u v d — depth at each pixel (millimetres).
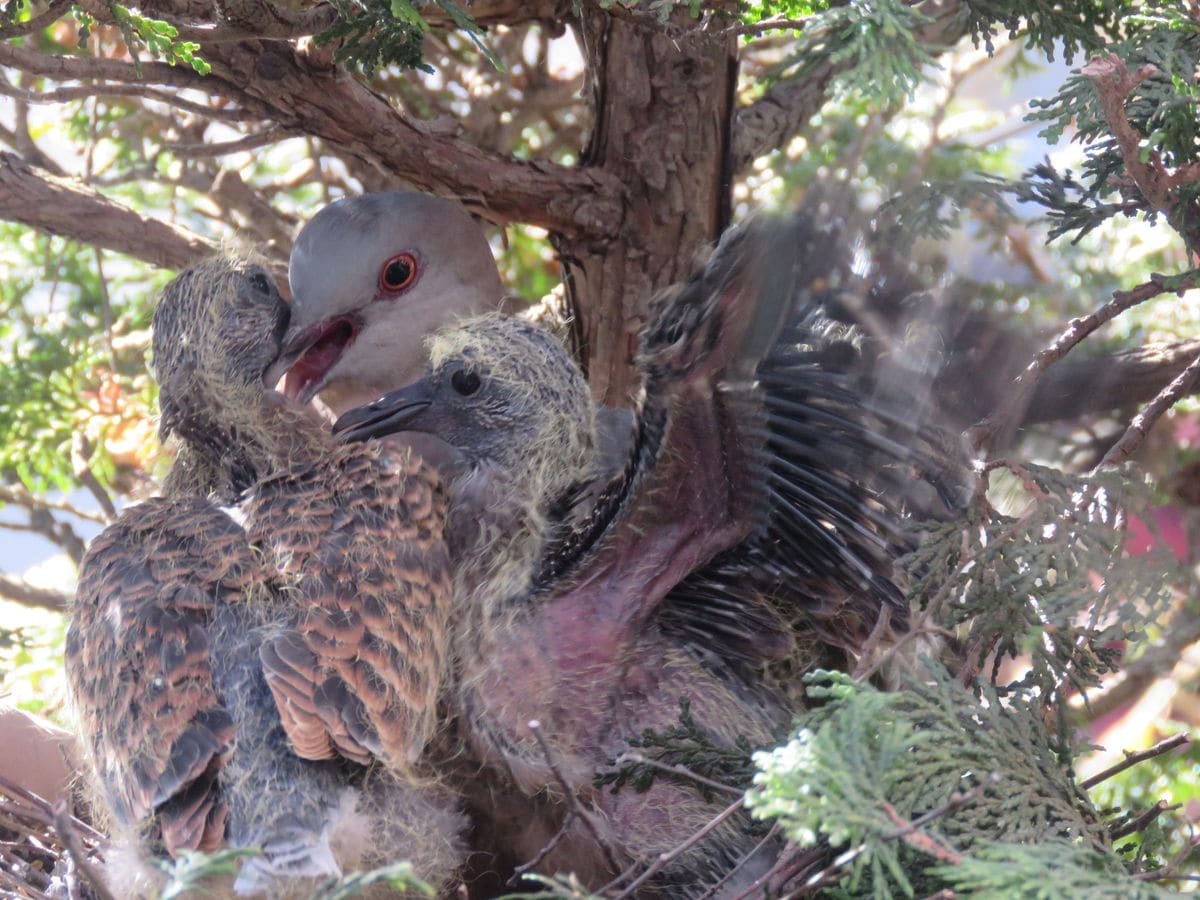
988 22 3787
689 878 3238
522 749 3236
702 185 4621
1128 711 5641
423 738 3025
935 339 3594
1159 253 5488
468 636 3273
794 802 2455
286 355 4262
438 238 4449
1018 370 3689
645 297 4668
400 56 3844
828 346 3508
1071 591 3135
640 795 3234
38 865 3732
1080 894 2428
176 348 3781
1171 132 3391
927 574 3414
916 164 4703
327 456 3342
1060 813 2877
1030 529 3283
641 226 4645
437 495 3344
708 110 4562
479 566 3355
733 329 2986
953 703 2898
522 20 4590
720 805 3215
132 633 3004
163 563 3127
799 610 3561
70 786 3750
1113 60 3006
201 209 6180
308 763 2889
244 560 3111
